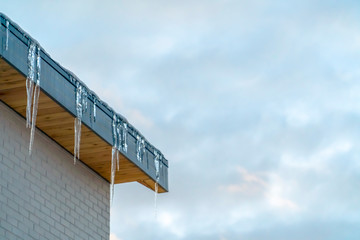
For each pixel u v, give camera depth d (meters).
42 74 11.03
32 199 11.78
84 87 12.09
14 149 11.58
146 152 13.84
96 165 13.45
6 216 11.14
